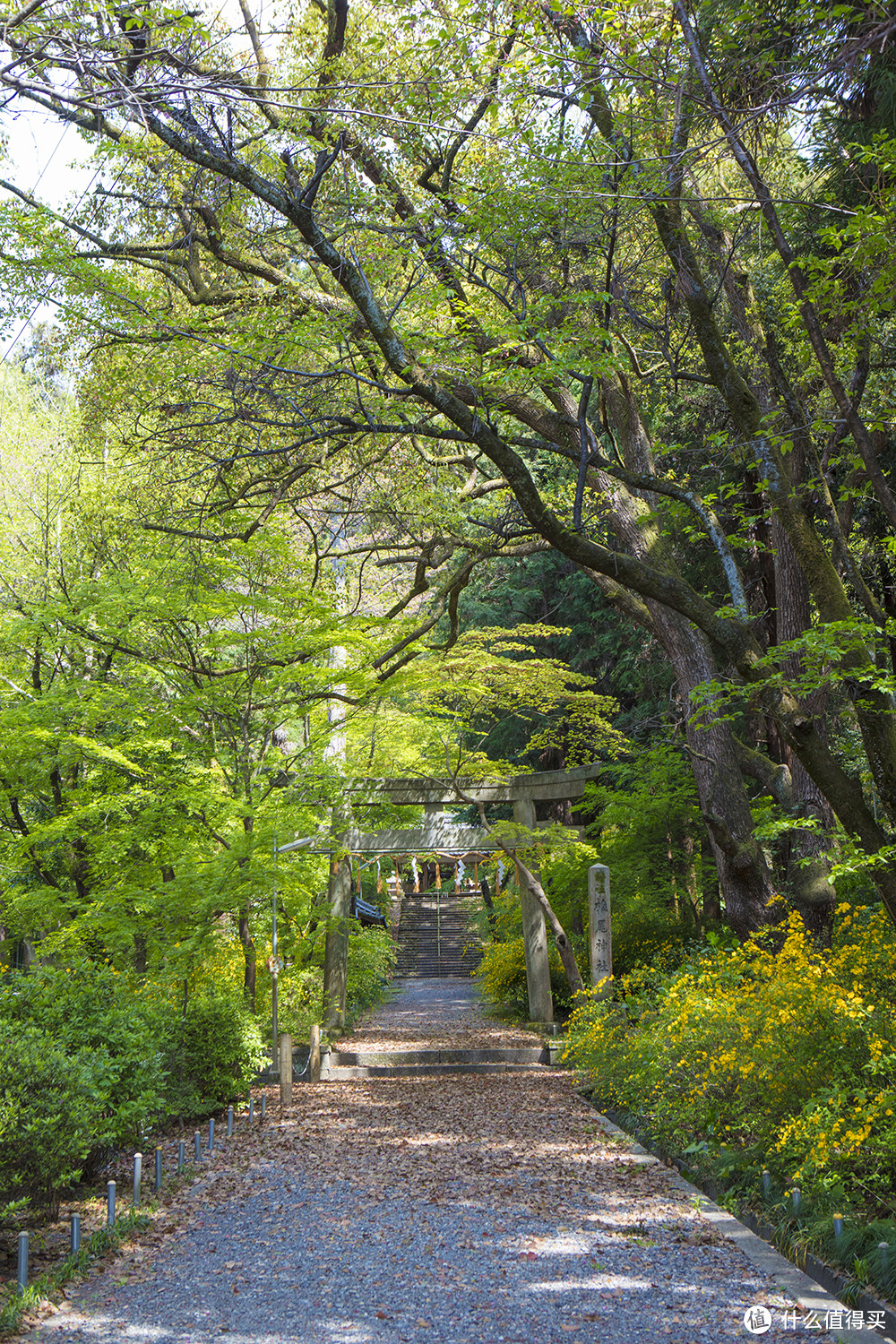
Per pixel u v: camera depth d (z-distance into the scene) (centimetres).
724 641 684
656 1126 767
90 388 1059
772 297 1011
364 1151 794
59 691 1002
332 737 1292
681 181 700
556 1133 848
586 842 1572
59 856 1170
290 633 1052
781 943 1030
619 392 1163
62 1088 584
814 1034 646
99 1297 481
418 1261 527
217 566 1024
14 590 1221
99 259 873
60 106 425
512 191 711
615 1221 584
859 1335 410
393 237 814
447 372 771
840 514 875
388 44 797
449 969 2983
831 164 816
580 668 1947
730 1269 498
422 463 1137
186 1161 765
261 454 705
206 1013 973
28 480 1277
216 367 779
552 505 1177
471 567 1037
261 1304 470
